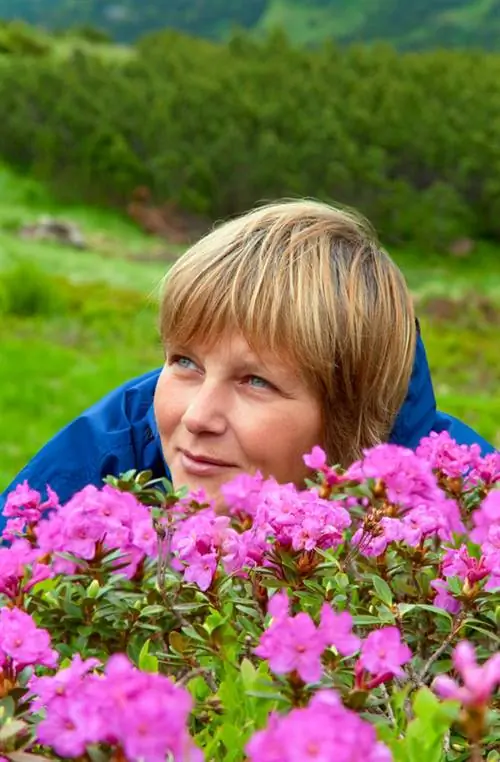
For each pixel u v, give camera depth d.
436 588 1.73
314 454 1.92
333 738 1.00
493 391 18.12
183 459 2.32
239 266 2.24
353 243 2.42
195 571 1.66
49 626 1.66
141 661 1.47
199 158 33.59
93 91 39.03
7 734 1.21
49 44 60.00
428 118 36.69
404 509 1.85
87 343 18.94
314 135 34.50
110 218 32.84
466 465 2.15
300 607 1.71
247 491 1.87
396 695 1.31
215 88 37.91
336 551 1.87
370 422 2.39
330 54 47.25
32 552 1.69
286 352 2.22
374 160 33.91
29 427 12.12
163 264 28.97
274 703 1.37
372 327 2.33
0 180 33.53
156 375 3.04
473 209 35.09
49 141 34.34
